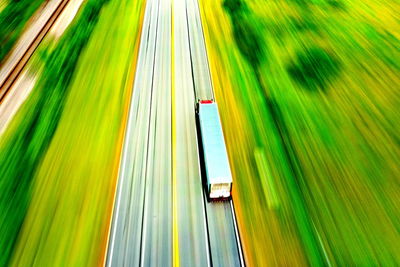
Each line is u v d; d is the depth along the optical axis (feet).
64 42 110.83
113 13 129.29
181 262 56.65
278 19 120.88
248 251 56.59
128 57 105.91
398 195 63.26
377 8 125.80
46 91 90.48
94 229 59.67
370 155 71.20
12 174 68.13
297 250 55.93
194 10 132.87
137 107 88.33
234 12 126.93
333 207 61.82
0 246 56.08
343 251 55.26
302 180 66.95
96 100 88.43
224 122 81.61
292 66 97.86
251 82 93.56
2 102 88.33
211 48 110.22
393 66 95.96
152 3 138.10
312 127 78.54
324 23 117.08
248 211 62.49
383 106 82.99
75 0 137.28
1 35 115.14
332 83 90.79
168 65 104.17
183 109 88.12
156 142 78.74
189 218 63.16
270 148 74.18
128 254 57.21
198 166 73.31
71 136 77.46
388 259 53.93
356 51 102.63
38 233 58.18
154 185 69.05
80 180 67.87
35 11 129.49
